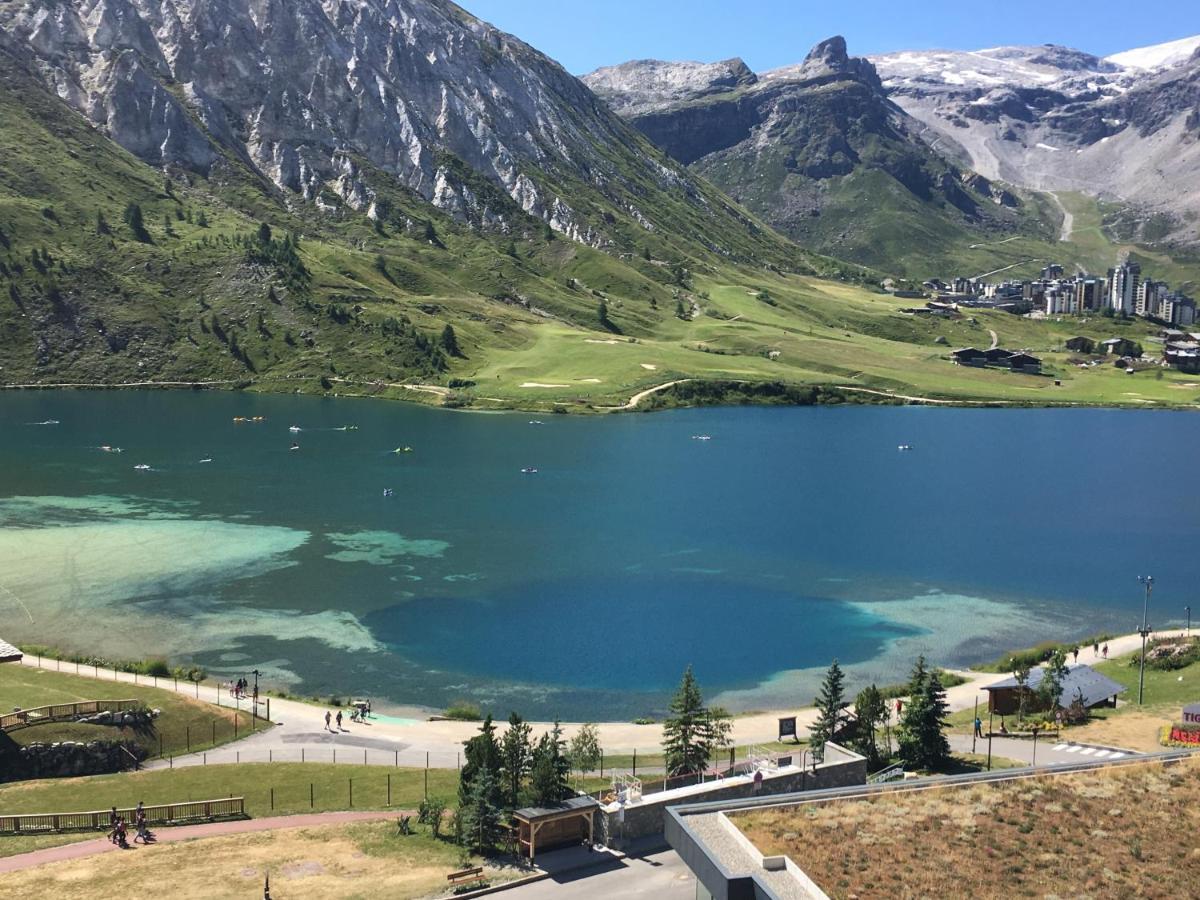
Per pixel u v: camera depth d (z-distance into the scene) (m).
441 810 72.88
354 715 97.50
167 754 87.19
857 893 51.91
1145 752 87.00
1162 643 120.12
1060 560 163.62
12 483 197.50
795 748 89.25
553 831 67.62
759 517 190.12
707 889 55.41
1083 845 57.19
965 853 56.03
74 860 65.50
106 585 137.88
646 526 180.00
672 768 80.62
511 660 115.62
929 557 163.88
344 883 62.19
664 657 117.69
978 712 100.12
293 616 128.12
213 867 64.50
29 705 89.50
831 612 135.38
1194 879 54.12
